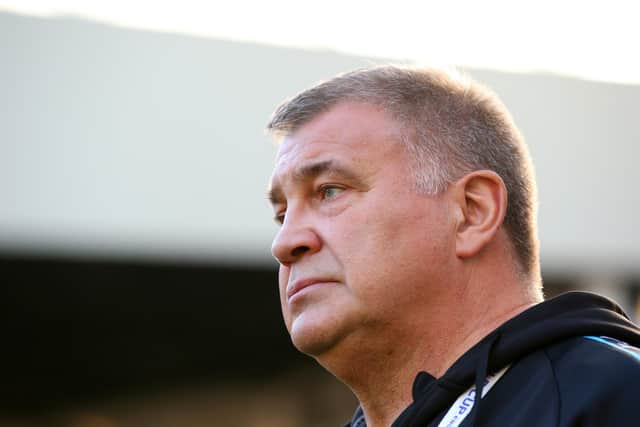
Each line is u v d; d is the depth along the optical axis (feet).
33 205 70.79
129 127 72.95
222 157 74.54
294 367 119.96
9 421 114.93
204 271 116.98
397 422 16.42
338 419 115.75
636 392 14.29
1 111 70.69
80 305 114.73
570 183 77.30
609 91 78.48
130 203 72.59
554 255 77.56
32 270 111.04
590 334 15.83
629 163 78.38
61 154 71.61
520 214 18.04
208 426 116.78
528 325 16.30
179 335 118.93
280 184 18.15
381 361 17.49
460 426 15.65
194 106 74.23
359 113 17.97
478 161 17.84
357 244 17.10
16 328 114.11
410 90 18.19
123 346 117.70
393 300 16.98
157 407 118.42
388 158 17.47
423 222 17.24
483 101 18.56
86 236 72.33
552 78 77.46
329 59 76.64
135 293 115.34
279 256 17.76
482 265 17.51
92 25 73.05
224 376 119.03
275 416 117.91
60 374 116.78
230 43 75.46
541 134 76.84
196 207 73.82
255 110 75.20
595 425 14.10
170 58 74.28
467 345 17.19
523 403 15.24
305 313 17.33
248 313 119.75
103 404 116.98
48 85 71.72
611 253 77.97
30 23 71.72
